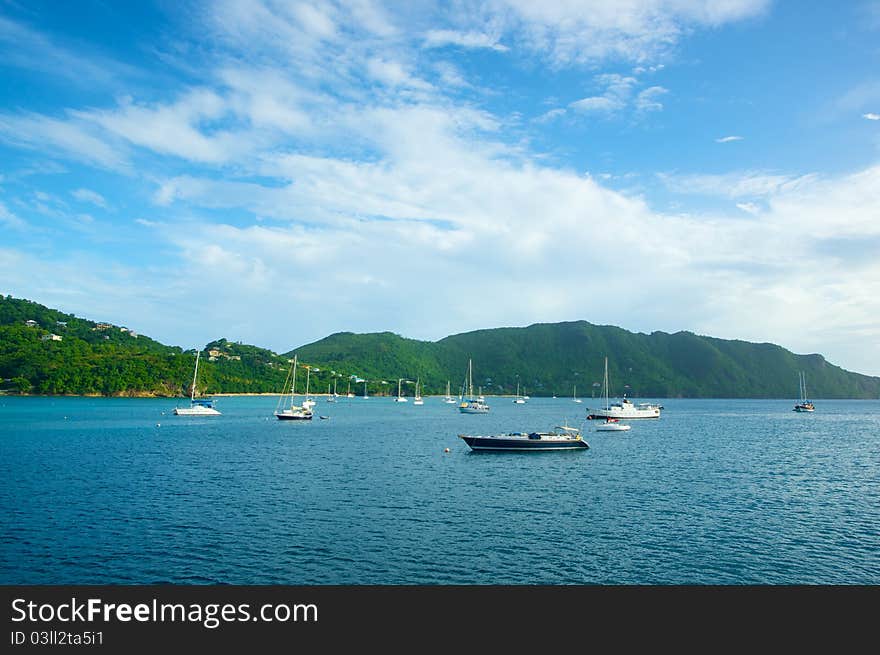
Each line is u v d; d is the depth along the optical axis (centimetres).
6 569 2947
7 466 6050
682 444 9512
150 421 12769
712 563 3180
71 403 19462
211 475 5619
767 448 8888
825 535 3681
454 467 6412
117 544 3312
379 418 16688
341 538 3475
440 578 2938
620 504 4509
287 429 11650
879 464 7000
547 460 7150
